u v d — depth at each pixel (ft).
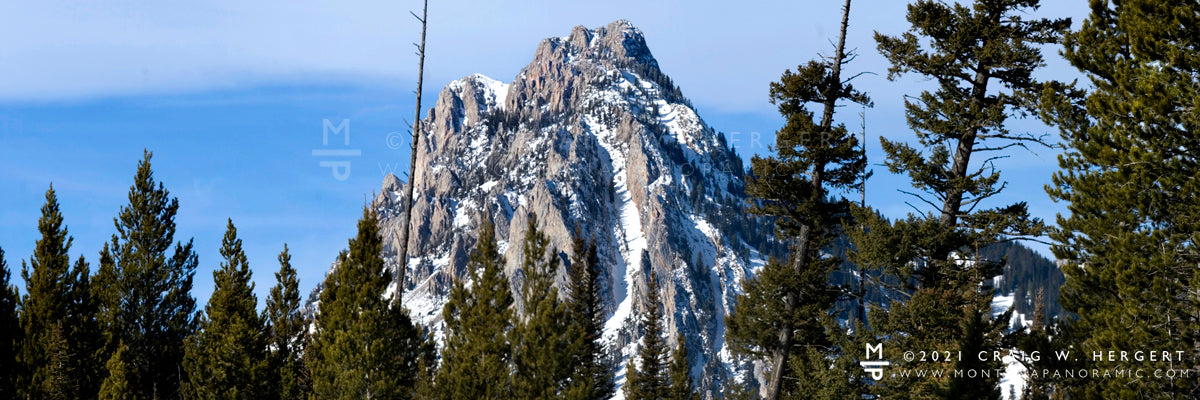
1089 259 88.94
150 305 143.33
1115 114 85.87
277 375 118.62
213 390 115.96
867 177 101.09
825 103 100.01
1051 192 90.79
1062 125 90.17
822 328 106.83
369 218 96.32
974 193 96.22
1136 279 80.79
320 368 91.61
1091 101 87.56
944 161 97.71
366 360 89.76
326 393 90.48
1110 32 90.48
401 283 95.91
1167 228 82.64
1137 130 83.41
